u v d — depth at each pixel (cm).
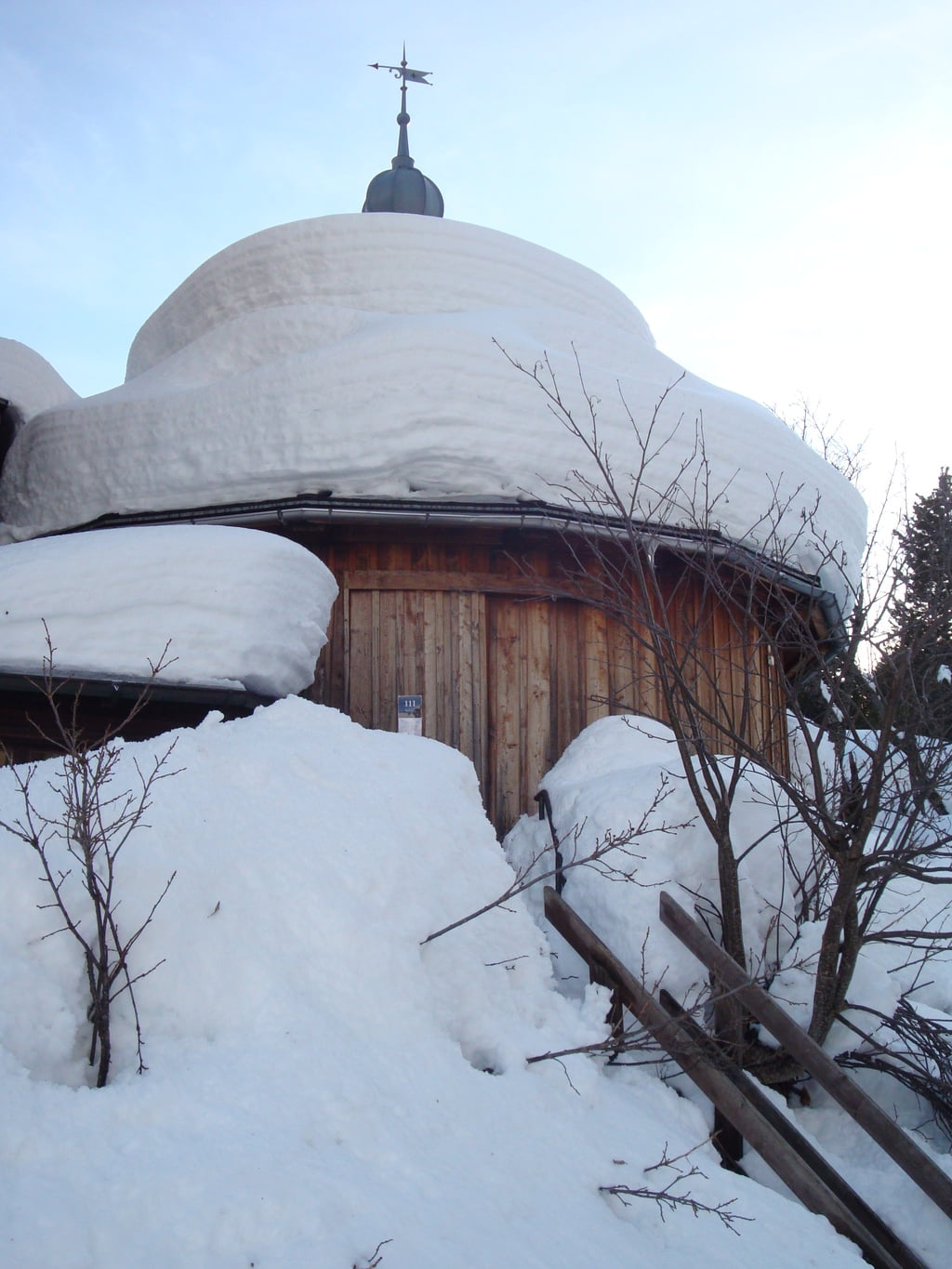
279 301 922
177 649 541
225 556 565
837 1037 503
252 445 757
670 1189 357
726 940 502
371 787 435
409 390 730
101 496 830
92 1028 299
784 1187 429
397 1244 252
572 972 521
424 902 397
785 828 566
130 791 353
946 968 598
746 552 662
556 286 948
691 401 803
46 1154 244
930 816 533
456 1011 386
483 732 739
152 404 819
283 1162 260
